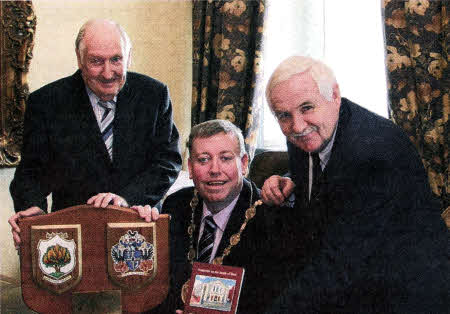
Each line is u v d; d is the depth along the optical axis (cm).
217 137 201
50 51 376
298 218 205
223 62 432
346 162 179
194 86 452
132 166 245
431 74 354
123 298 193
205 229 213
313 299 171
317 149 184
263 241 205
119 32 223
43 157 241
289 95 174
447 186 348
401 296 178
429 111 355
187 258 212
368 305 178
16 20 340
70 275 190
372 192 175
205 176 202
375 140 180
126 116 241
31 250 189
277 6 447
